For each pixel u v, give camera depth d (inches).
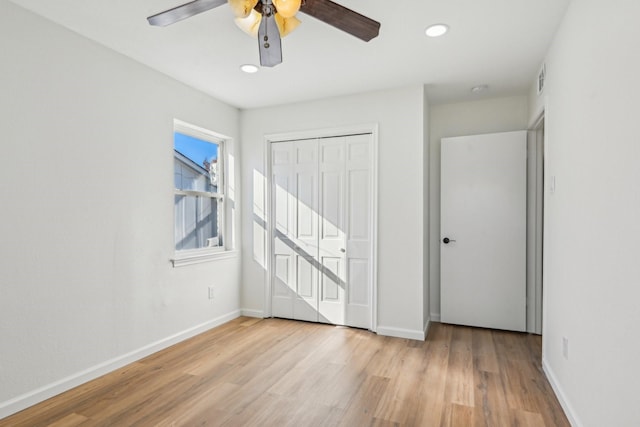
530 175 136.6
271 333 134.8
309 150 149.6
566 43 82.1
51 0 77.7
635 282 49.1
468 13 83.0
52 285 86.4
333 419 77.6
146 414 79.4
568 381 78.4
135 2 78.5
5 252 77.5
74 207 91.3
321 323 147.9
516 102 140.4
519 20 86.0
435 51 102.5
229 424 75.8
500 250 137.6
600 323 61.2
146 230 112.1
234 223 154.9
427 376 98.1
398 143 131.6
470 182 141.5
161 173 117.7
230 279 151.6
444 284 145.8
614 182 56.1
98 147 97.2
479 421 76.6
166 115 119.5
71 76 90.6
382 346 121.0
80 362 92.8
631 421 50.1
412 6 80.1
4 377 77.5
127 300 105.8
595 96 64.1
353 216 142.5
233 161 154.5
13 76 78.9
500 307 137.9
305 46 99.5
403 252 130.6
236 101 146.6
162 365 105.5
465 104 147.9
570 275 78.1
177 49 101.2
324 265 147.8
